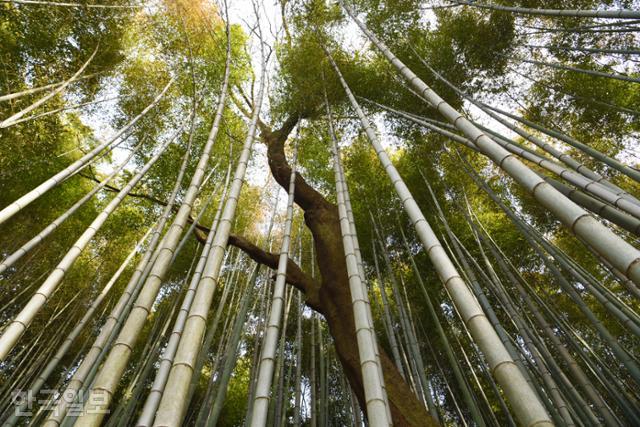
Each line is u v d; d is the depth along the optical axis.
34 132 4.88
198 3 5.49
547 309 4.38
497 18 5.02
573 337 4.35
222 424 6.96
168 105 5.72
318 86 5.17
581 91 5.36
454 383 6.44
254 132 2.99
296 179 5.23
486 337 1.33
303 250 7.80
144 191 6.60
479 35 5.05
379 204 6.14
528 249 6.02
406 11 5.45
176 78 5.55
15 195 5.31
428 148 5.79
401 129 5.72
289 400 6.73
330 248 4.22
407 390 2.93
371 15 5.59
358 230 6.19
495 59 5.13
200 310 1.64
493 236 6.14
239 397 7.21
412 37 5.50
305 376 7.34
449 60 5.04
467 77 5.19
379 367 1.80
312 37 5.31
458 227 6.04
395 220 6.11
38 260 6.00
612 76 3.39
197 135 6.22
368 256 6.34
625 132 5.55
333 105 5.62
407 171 6.26
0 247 5.47
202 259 2.74
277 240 7.99
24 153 4.91
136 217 6.59
